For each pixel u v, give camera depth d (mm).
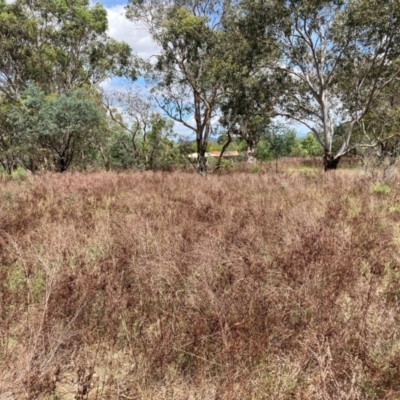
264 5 16500
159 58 18969
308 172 16812
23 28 22641
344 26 15938
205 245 4418
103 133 21281
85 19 23828
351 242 4773
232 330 2910
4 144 21094
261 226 5652
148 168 22750
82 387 2428
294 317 3205
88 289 3432
